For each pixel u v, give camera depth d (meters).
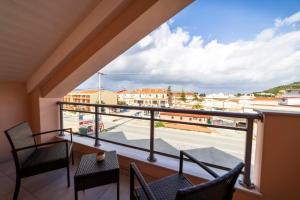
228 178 0.78
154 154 2.29
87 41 2.15
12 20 1.79
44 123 3.11
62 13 1.84
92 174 1.46
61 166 1.88
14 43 2.09
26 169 1.68
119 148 2.55
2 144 2.79
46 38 2.15
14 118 2.96
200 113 1.74
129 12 1.75
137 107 2.19
